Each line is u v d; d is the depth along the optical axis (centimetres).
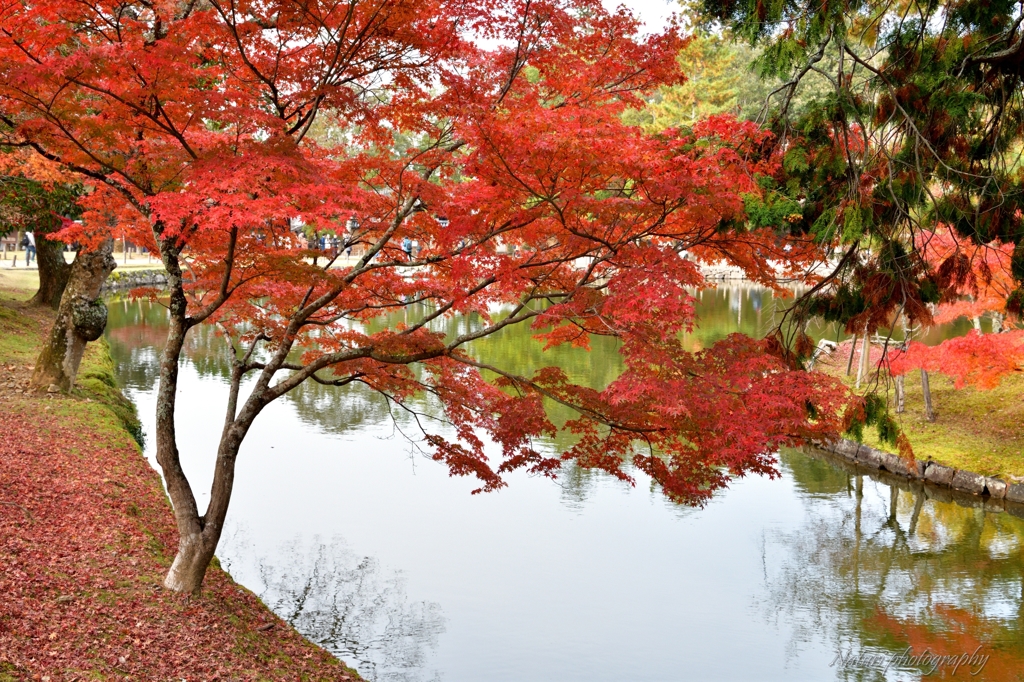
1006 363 1312
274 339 955
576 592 1105
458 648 934
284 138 685
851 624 1039
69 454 1156
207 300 999
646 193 673
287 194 643
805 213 915
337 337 1015
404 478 1561
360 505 1403
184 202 619
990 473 1583
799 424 715
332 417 2011
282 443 1761
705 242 802
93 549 858
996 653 959
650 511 1445
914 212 977
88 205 843
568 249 751
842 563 1239
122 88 671
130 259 4650
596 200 673
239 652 742
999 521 1454
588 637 979
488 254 742
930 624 1045
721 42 1444
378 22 695
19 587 729
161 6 703
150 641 704
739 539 1334
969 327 3078
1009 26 920
